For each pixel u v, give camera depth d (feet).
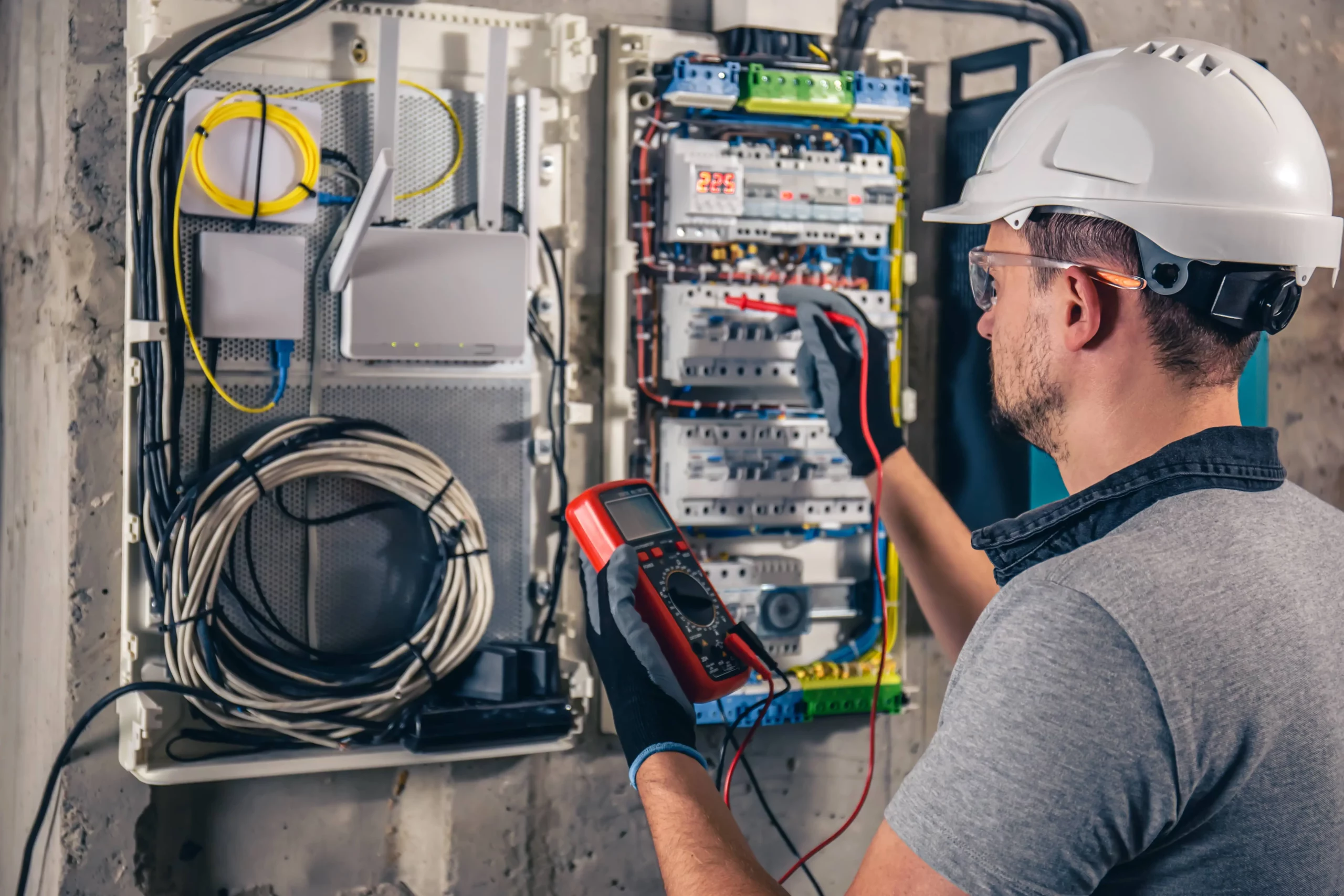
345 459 4.98
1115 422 2.75
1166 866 2.44
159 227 4.70
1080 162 2.81
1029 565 2.81
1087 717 2.28
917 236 6.33
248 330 4.87
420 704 5.08
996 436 5.95
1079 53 6.33
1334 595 2.50
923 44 6.32
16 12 6.04
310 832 5.31
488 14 5.34
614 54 5.53
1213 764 2.30
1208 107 2.73
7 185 6.14
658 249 5.66
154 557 4.81
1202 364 2.66
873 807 6.25
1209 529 2.46
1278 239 2.63
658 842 2.99
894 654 6.14
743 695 5.65
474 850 5.58
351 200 5.11
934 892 2.39
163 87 4.72
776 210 5.65
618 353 5.58
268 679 4.96
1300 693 2.34
